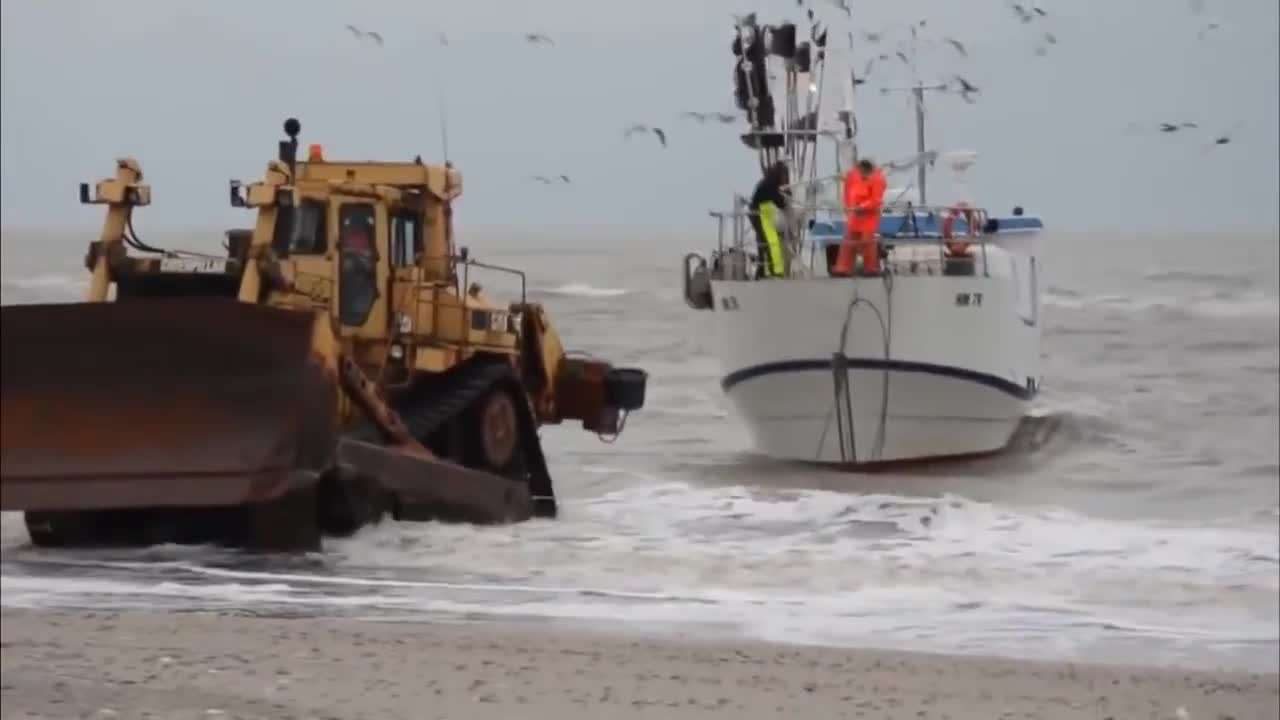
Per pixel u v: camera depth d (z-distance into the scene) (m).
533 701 31.27
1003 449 78.12
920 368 73.62
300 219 52.56
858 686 33.06
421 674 33.38
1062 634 39.00
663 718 30.30
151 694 31.33
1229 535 53.09
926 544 51.66
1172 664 36.22
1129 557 49.06
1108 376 109.81
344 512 48.78
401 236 56.28
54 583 44.69
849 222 72.94
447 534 50.59
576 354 67.19
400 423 51.81
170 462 46.09
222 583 44.66
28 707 30.17
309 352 46.41
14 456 46.38
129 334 46.47
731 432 85.25
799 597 43.00
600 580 45.31
